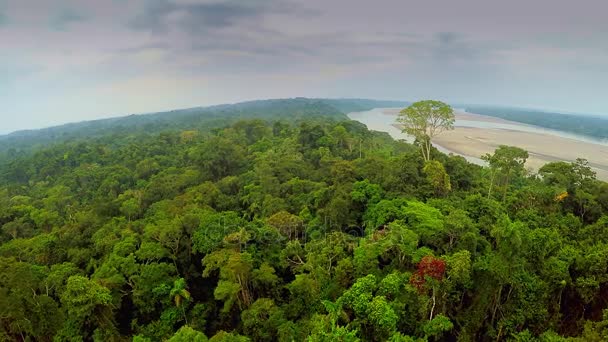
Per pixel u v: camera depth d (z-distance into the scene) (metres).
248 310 37.22
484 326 34.16
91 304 34.97
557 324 33.59
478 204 45.50
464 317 33.38
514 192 57.38
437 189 52.53
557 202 50.06
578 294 33.91
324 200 53.97
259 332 35.91
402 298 31.70
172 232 46.22
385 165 59.09
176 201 62.94
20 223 70.69
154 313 43.03
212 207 63.03
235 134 126.06
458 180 59.19
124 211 66.31
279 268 44.84
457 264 31.00
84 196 95.06
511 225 33.47
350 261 37.78
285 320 36.28
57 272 42.25
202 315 42.16
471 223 38.41
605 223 42.41
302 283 37.31
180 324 41.88
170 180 81.25
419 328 30.77
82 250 50.44
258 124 137.62
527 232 35.59
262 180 66.50
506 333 33.00
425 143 71.31
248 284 41.62
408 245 35.25
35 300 37.31
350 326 29.64
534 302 32.72
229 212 51.09
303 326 33.59
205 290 46.84
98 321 36.59
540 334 31.30
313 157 86.12
